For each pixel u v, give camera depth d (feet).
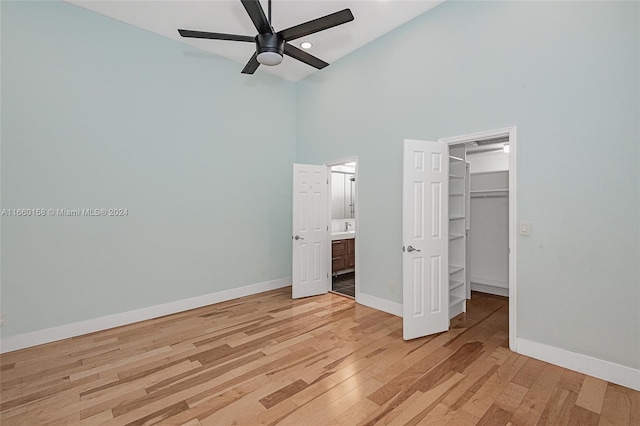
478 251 15.61
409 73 11.48
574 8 7.75
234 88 14.44
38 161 9.68
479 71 9.55
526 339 8.64
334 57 14.25
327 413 6.27
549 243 8.21
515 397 6.75
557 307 8.10
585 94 7.61
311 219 14.82
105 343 9.68
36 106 9.62
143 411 6.40
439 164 10.43
